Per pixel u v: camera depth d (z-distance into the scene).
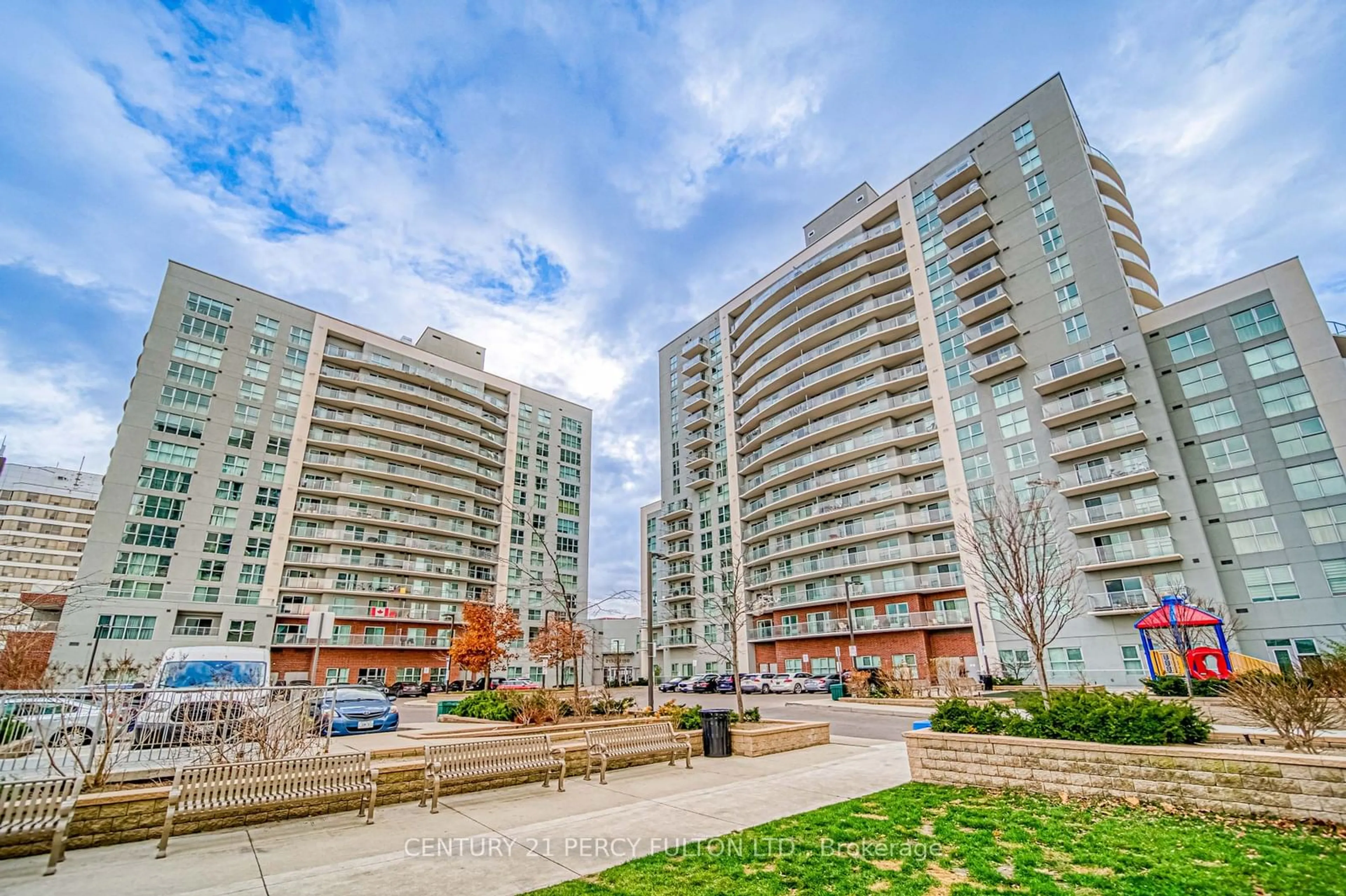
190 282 51.75
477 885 5.32
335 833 7.01
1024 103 43.19
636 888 5.18
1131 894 4.84
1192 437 33.91
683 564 66.19
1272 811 6.78
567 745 10.70
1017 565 17.08
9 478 92.31
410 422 62.22
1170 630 24.31
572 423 78.62
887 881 5.26
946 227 45.78
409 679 54.78
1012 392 40.28
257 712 8.80
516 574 66.69
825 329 52.25
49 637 39.56
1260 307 33.19
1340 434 29.98
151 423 47.59
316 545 54.09
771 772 10.71
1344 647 16.61
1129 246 44.41
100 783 7.39
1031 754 8.60
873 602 45.44
